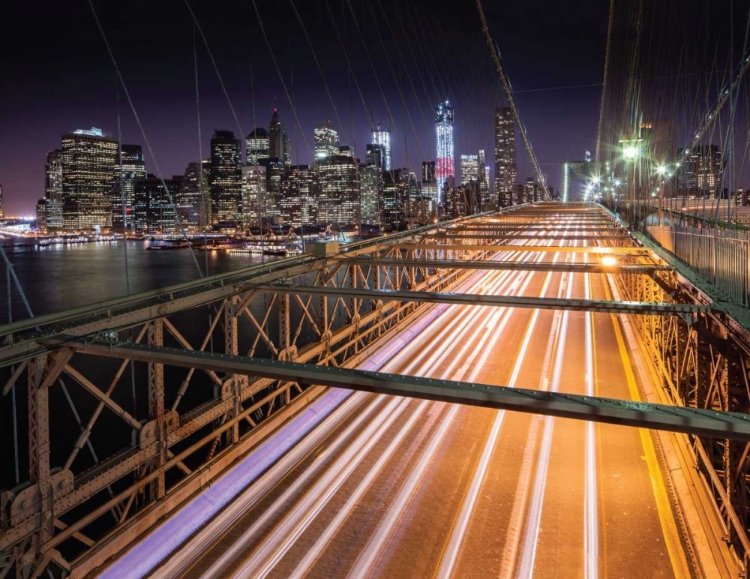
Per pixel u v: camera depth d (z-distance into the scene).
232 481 8.50
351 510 7.89
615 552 6.92
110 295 57.28
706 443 7.69
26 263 85.38
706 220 12.01
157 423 7.68
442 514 7.77
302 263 12.11
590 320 19.53
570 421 10.59
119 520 7.33
